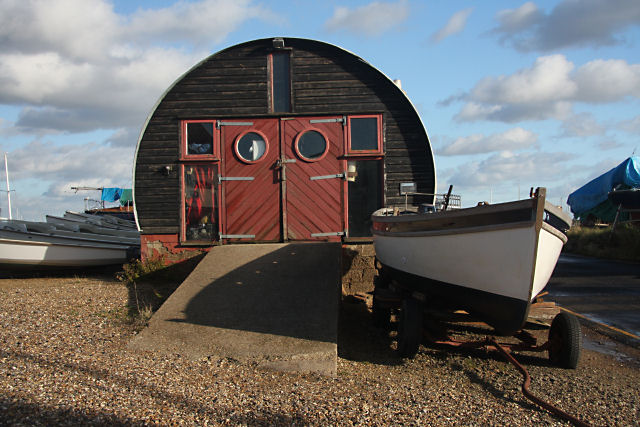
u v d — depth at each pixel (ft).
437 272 22.65
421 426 14.24
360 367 20.15
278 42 35.09
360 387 17.52
